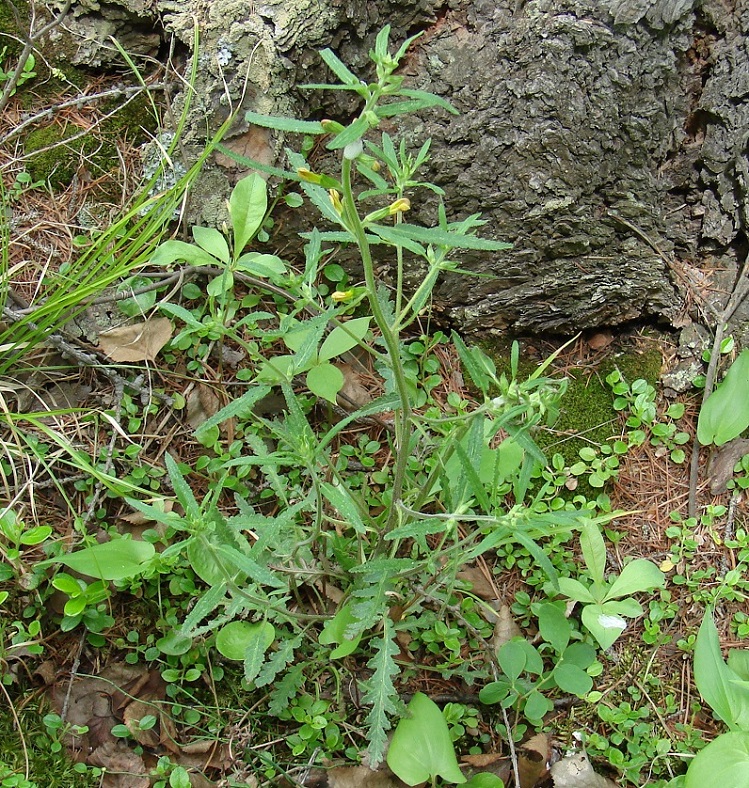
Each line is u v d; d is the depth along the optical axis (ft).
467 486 1.86
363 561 2.20
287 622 2.33
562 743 2.32
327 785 2.19
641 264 2.69
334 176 2.55
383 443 2.61
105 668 2.27
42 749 2.15
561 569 2.48
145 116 2.65
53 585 2.18
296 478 2.46
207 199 2.54
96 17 2.61
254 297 2.56
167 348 2.54
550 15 2.40
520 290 2.68
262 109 2.46
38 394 2.43
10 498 2.29
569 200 2.55
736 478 2.61
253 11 2.42
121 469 2.42
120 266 2.31
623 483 2.65
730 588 2.46
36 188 2.57
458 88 2.48
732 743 2.07
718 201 2.70
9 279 2.42
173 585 2.30
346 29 2.45
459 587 2.40
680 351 2.77
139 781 2.16
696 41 2.58
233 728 2.24
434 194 2.56
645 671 2.41
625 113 2.49
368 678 2.32
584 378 2.77
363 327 2.31
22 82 2.62
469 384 2.72
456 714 2.27
